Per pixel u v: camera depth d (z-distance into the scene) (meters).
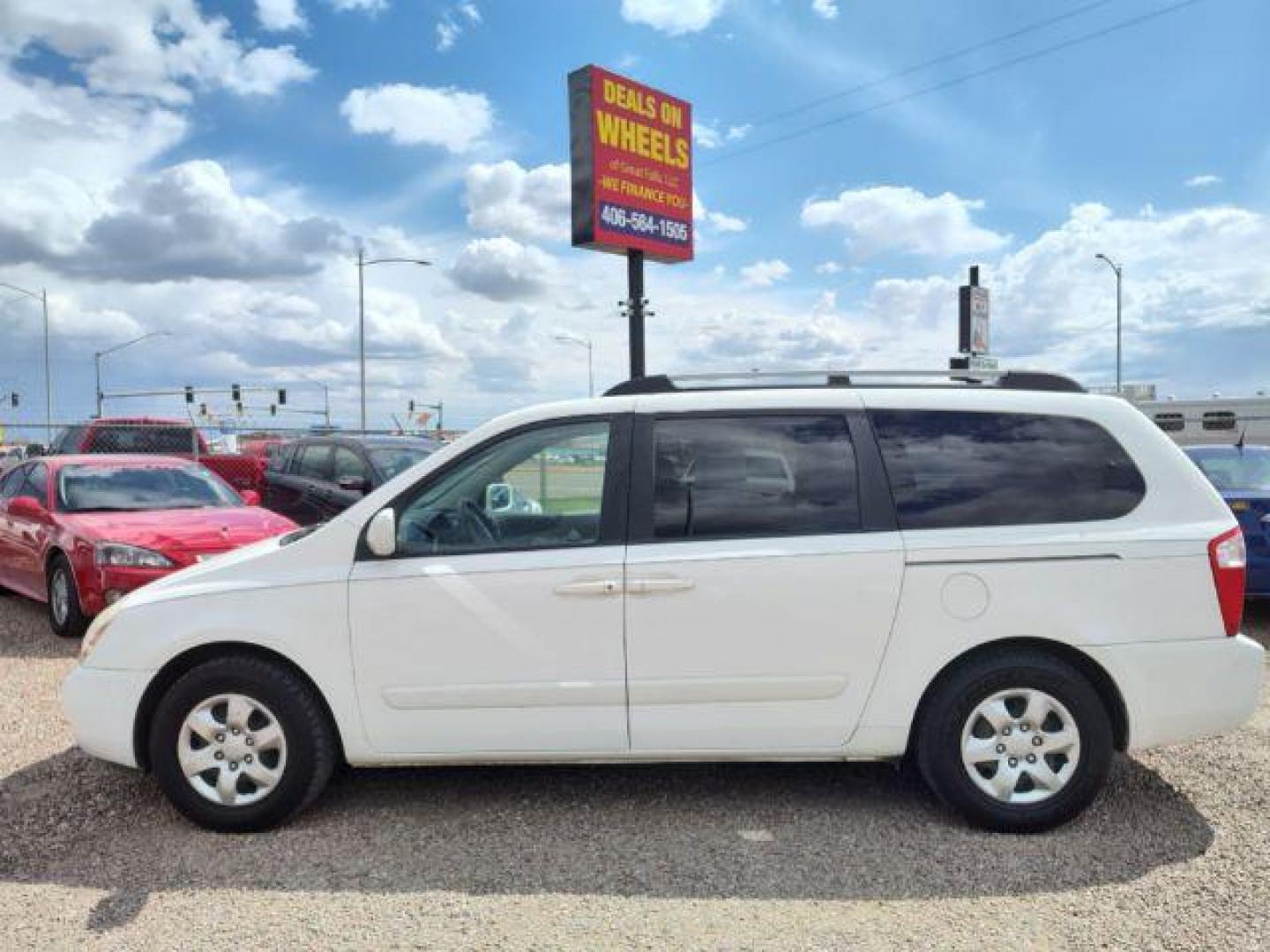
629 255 18.23
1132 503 4.23
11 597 10.62
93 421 16.20
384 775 4.91
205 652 4.36
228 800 4.24
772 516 4.21
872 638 4.11
